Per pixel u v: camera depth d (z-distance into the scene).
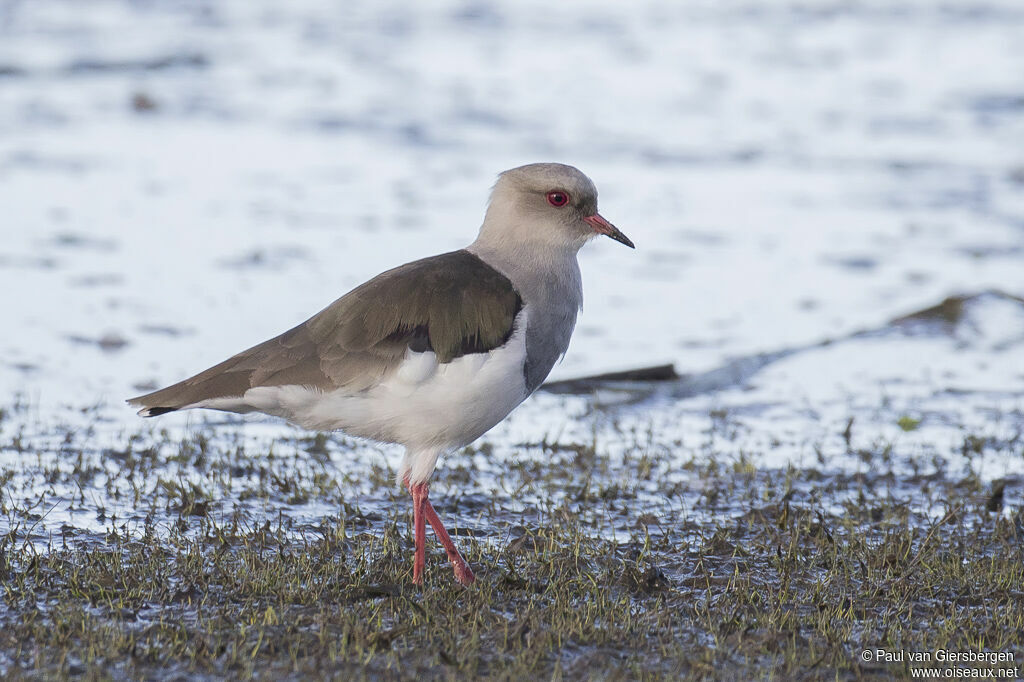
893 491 12.16
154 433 13.21
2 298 17.48
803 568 9.96
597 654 8.23
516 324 9.48
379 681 7.80
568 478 12.24
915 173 26.52
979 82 34.06
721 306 18.80
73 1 40.06
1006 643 8.61
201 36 36.78
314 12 40.47
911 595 9.38
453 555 9.55
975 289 19.66
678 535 10.78
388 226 21.97
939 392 15.45
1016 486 12.32
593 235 10.06
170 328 16.72
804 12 42.38
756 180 25.89
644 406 14.92
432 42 37.22
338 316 9.38
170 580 9.27
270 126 28.69
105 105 29.72
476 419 9.41
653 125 29.75
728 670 8.14
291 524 10.74
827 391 15.50
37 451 12.35
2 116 28.22
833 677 8.11
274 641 8.22
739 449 13.42
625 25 40.12
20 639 8.17
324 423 9.45
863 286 19.83
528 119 29.92
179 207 22.56
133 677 7.75
